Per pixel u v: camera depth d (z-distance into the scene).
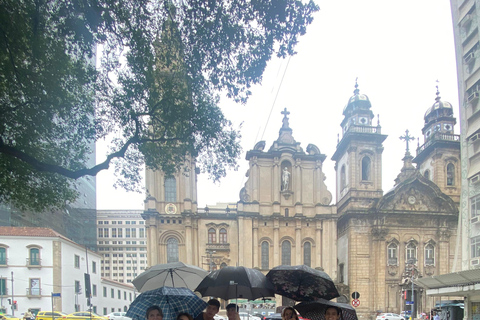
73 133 14.07
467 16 35.47
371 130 60.94
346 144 62.28
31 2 10.39
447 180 61.56
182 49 13.04
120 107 13.59
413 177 57.97
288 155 57.84
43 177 13.88
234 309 8.58
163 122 14.40
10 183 13.04
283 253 56.03
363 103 62.50
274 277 9.15
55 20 11.15
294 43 12.95
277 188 57.03
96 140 14.34
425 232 57.31
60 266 46.34
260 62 13.15
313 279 8.98
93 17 10.96
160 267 9.38
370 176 60.19
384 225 56.47
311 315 8.52
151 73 13.16
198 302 9.42
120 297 67.25
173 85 13.76
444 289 30.91
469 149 34.84
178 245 54.19
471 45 35.25
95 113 13.89
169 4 12.09
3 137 11.95
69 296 48.09
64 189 14.63
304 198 57.91
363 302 55.00
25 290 44.56
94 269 57.06
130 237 154.75
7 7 9.95
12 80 10.89
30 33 10.50
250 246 54.56
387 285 55.47
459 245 35.47
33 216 63.75
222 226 55.81
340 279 60.62
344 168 64.12
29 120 12.01
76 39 11.49
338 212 65.31
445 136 62.19
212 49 12.88
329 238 56.34
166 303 9.20
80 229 83.75
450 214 57.41
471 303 30.88
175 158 16.17
